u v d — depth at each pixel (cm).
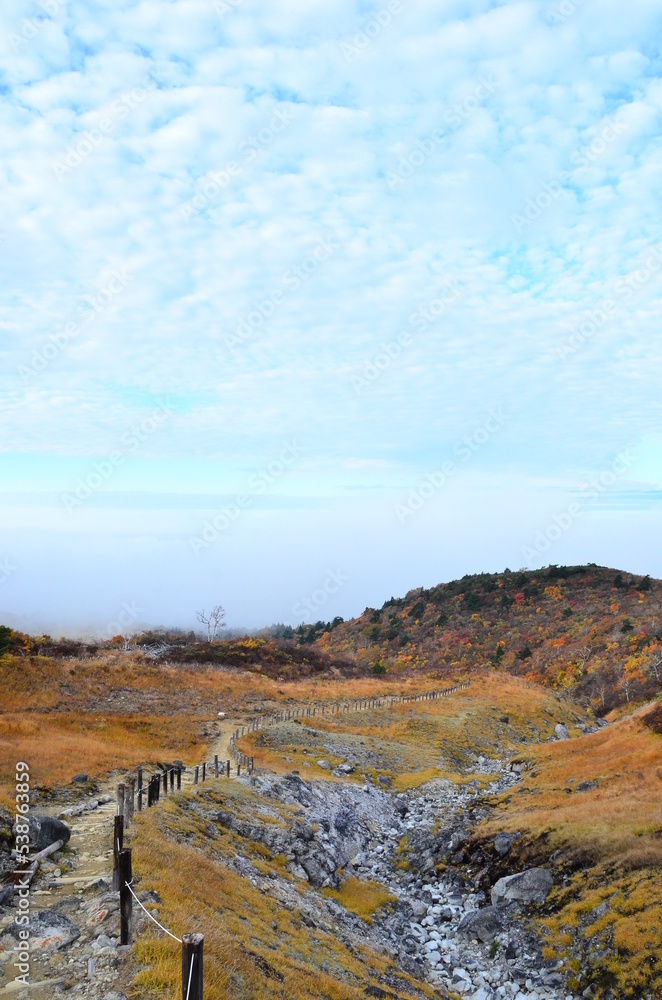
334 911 2280
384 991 1705
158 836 1947
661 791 2928
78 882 1536
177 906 1430
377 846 3272
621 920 2038
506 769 4800
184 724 4747
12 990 1070
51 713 4544
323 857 2678
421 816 3716
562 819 2806
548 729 6738
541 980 2003
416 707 6594
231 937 1459
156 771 3080
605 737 4591
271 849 2533
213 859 2067
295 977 1451
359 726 5675
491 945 2253
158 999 1048
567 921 2184
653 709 4591
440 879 2852
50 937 1241
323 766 4278
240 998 1207
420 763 4838
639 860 2284
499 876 2655
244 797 2908
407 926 2448
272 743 4553
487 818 3325
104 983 1091
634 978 1823
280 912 1912
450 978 2103
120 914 1235
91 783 2620
